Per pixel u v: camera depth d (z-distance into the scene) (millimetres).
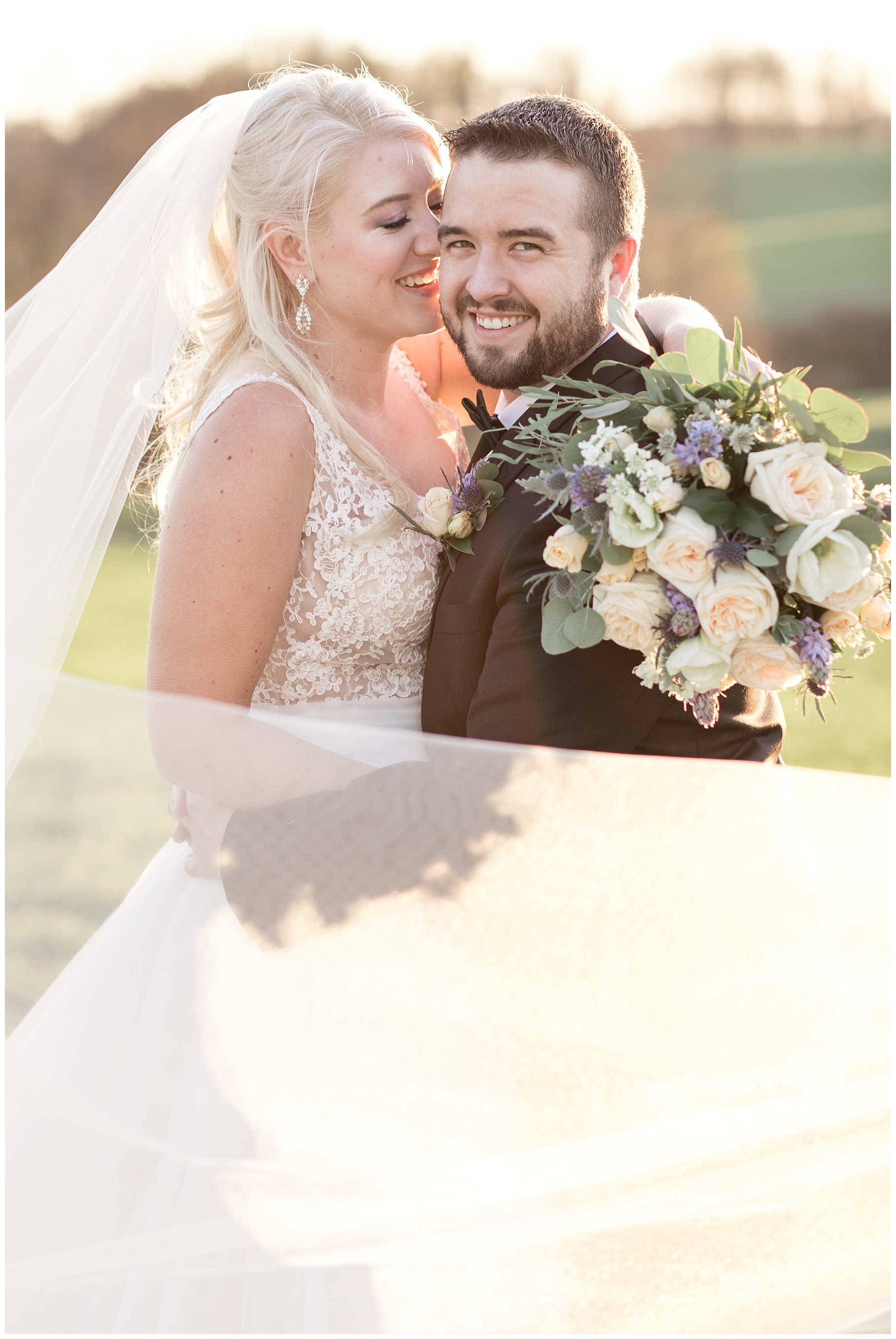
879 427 12227
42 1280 1594
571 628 1701
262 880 1689
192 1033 1682
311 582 2010
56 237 14703
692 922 1621
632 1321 1555
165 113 14734
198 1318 1572
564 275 2018
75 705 1778
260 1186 1595
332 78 2148
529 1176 1569
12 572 1982
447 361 2561
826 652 1635
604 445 1677
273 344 2043
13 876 1722
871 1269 1566
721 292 17484
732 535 1635
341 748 1870
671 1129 1580
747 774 1665
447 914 1655
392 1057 1629
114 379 2053
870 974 1621
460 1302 1550
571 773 1670
